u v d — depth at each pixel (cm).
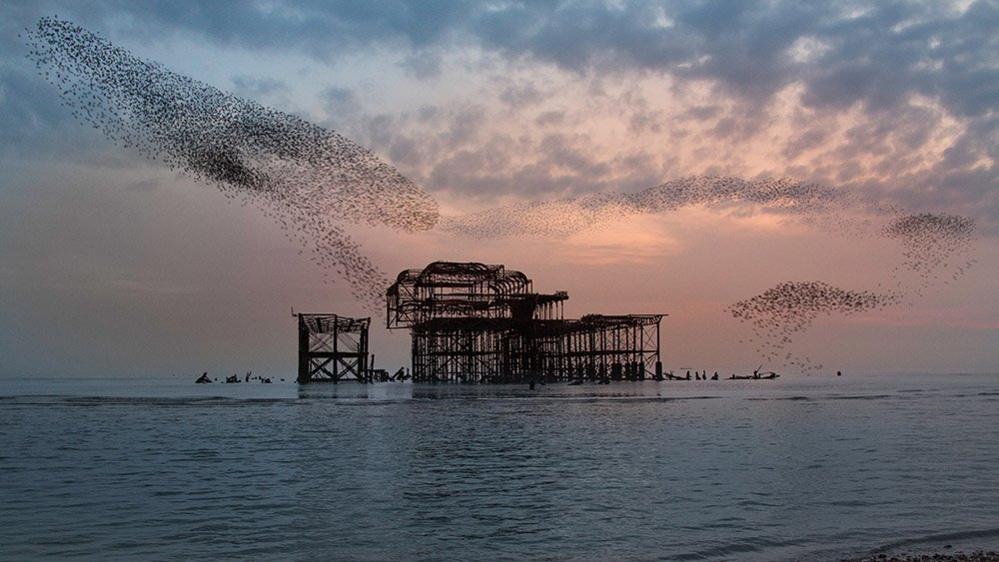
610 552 1984
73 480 3141
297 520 2359
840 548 2011
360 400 9144
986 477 3109
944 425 5516
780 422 5791
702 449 4084
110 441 4647
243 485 3003
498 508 2525
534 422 5878
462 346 14525
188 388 15612
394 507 2555
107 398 10338
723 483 2986
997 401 8656
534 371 14588
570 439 4638
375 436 4875
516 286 13738
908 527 2234
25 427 5684
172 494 2805
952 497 2677
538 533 2184
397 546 2055
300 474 3281
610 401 8606
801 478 3097
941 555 1928
